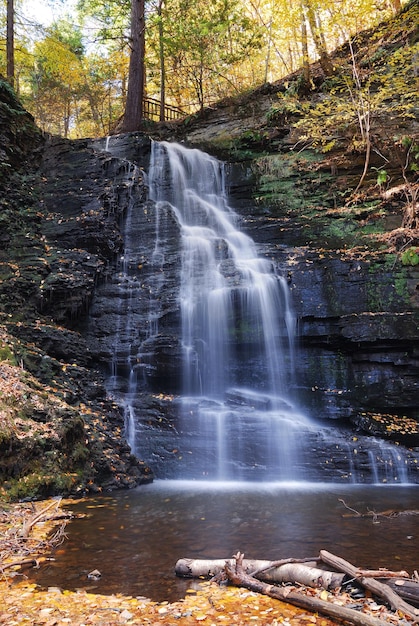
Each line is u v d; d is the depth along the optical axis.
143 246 13.17
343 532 5.46
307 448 8.90
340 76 17.30
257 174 15.21
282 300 10.95
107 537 5.35
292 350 10.76
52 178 15.04
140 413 9.75
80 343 10.89
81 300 11.41
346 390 10.23
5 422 7.09
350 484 8.37
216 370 10.86
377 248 11.68
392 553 4.75
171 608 3.64
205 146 17.38
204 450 9.07
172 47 21.88
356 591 3.75
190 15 22.02
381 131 14.59
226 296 11.16
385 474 8.51
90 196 13.98
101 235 12.80
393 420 9.61
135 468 8.60
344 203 13.67
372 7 17.02
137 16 19.52
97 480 7.98
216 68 24.06
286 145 16.25
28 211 13.48
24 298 11.10
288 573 4.00
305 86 18.61
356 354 10.37
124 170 14.98
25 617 3.48
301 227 13.14
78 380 9.89
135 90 19.12
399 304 10.32
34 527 5.71
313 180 14.39
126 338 11.16
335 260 11.22
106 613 3.56
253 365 10.79
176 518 6.11
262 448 8.95
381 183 13.43
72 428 8.01
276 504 6.85
